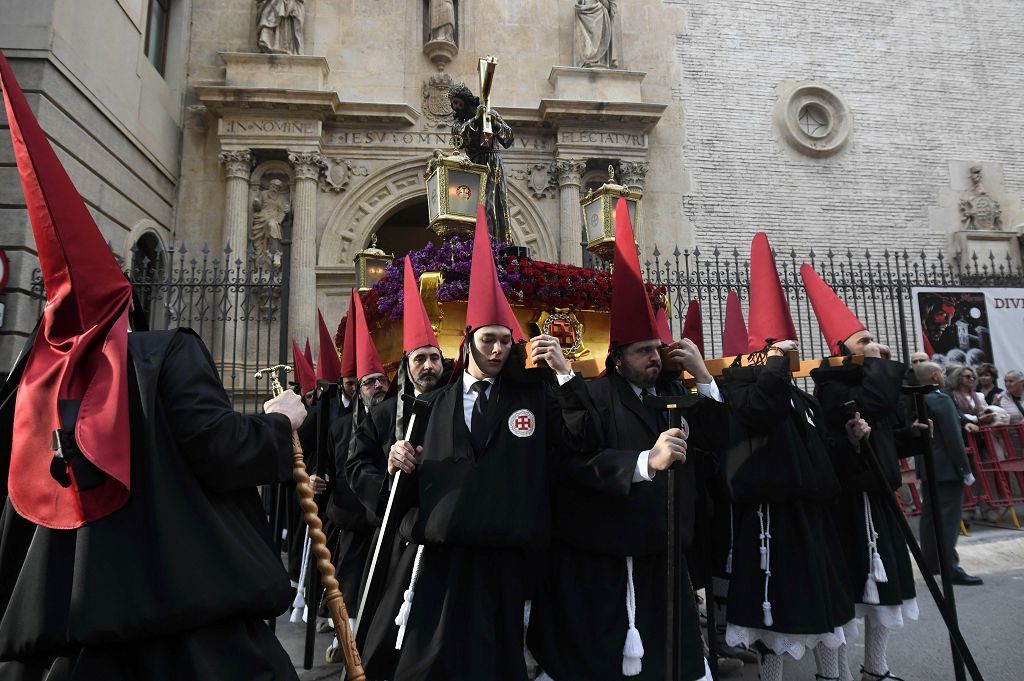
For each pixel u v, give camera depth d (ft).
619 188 16.30
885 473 11.50
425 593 8.02
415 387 10.63
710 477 11.35
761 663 10.43
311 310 37.93
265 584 5.51
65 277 5.32
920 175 46.68
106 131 31.96
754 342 11.30
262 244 38.81
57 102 27.99
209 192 39.60
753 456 10.32
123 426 5.14
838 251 44.62
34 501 5.03
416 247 54.70
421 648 7.73
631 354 8.90
